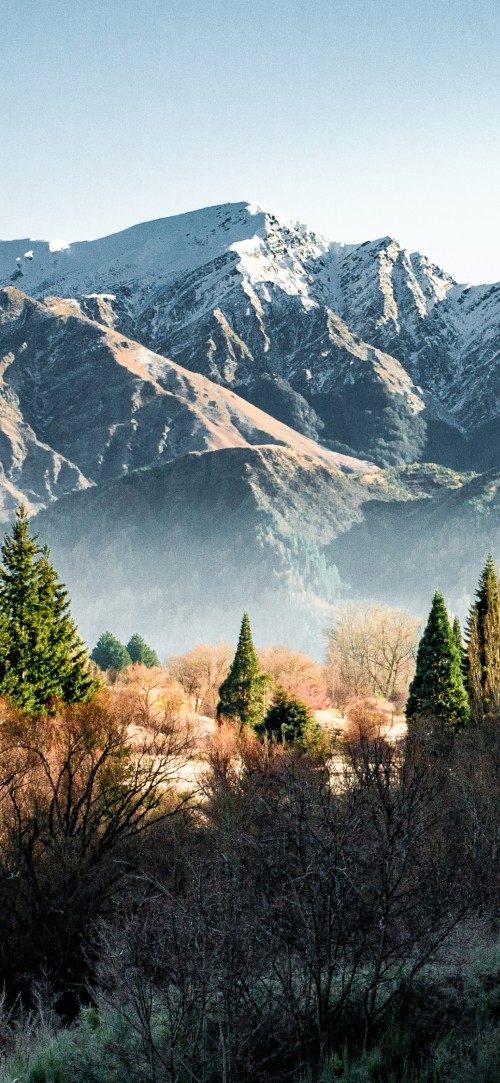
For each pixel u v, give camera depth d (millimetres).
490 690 47594
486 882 12141
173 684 81188
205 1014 10070
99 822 21719
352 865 10562
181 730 31359
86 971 18828
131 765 24250
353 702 77000
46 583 39375
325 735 38375
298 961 10781
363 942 10352
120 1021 10672
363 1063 9695
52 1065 10805
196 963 9828
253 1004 9984
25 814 22141
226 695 56188
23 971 18719
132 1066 9898
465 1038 9984
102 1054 10414
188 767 29469
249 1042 9711
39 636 37188
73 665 38844
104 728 24125
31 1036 13484
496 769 29141
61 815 22359
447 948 11727
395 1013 10453
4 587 37844
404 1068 9352
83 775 23516
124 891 19484
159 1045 9984
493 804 21203
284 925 10273
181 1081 9492
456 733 41312
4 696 33594
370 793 11695
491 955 11555
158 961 10141
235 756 32688
